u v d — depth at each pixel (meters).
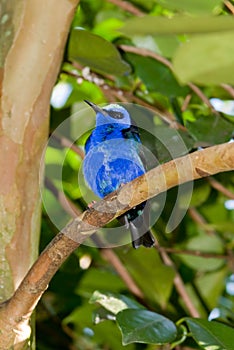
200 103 11.86
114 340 10.70
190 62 3.02
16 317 5.73
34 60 6.70
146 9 11.87
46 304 11.97
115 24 12.78
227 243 12.34
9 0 6.74
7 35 6.68
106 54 9.70
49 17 6.73
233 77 3.08
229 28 2.90
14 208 6.55
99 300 8.59
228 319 10.58
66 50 9.65
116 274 11.73
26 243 6.59
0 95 6.63
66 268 11.80
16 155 6.62
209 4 3.27
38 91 6.72
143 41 10.70
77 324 11.63
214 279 11.79
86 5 12.67
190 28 2.93
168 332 7.56
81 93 12.23
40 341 12.07
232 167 4.79
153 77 10.42
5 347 5.82
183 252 11.11
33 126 6.69
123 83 11.20
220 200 12.40
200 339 7.50
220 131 9.52
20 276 6.48
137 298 10.60
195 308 10.59
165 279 10.83
